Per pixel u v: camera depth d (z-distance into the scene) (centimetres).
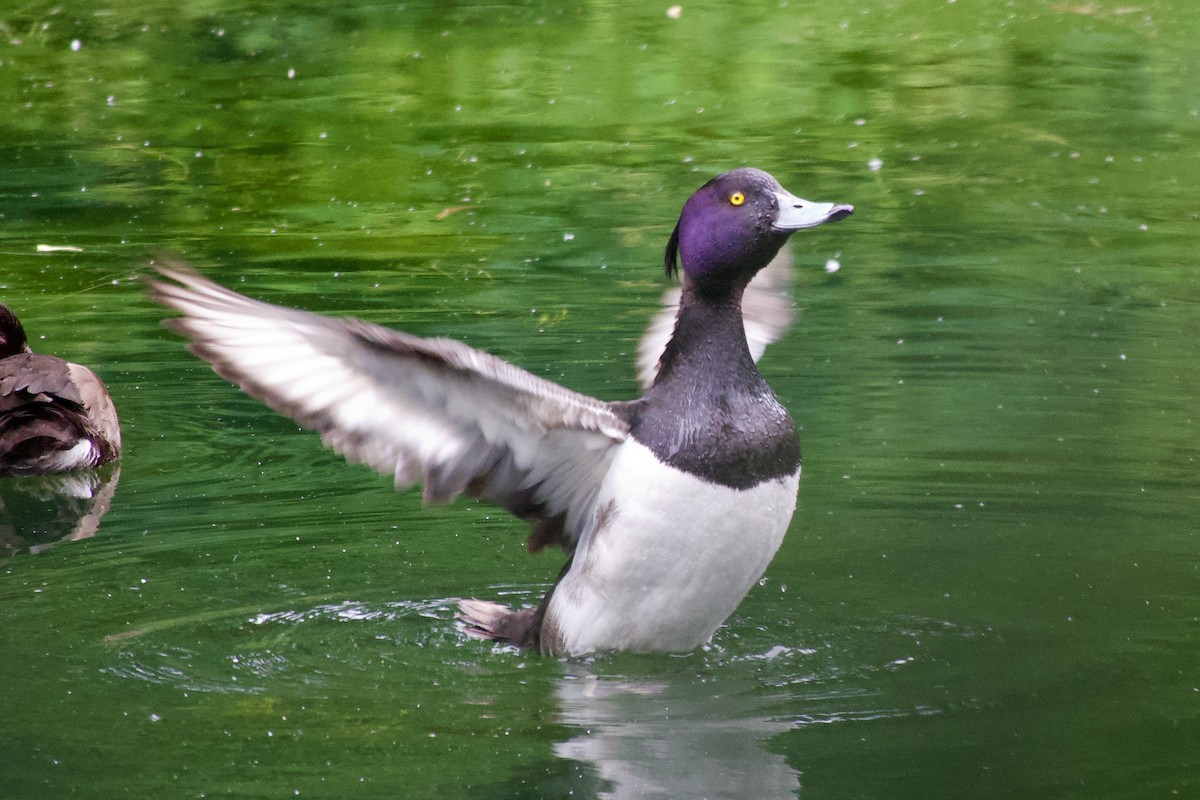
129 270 1634
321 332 690
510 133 2277
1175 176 2023
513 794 648
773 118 2369
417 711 742
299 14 3070
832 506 1057
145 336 1447
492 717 734
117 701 752
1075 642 832
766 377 1323
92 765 680
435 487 761
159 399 1309
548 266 1638
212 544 988
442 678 785
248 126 2316
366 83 2594
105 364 1377
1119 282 1591
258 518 1041
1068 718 730
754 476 759
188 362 1395
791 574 938
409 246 1722
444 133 2273
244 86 2566
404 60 2745
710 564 768
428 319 1443
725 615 802
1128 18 3059
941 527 1018
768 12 3105
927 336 1427
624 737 712
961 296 1549
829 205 771
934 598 898
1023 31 2961
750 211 773
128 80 2603
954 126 2312
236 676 785
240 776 669
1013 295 1549
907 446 1169
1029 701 752
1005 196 1944
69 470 1133
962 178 2031
